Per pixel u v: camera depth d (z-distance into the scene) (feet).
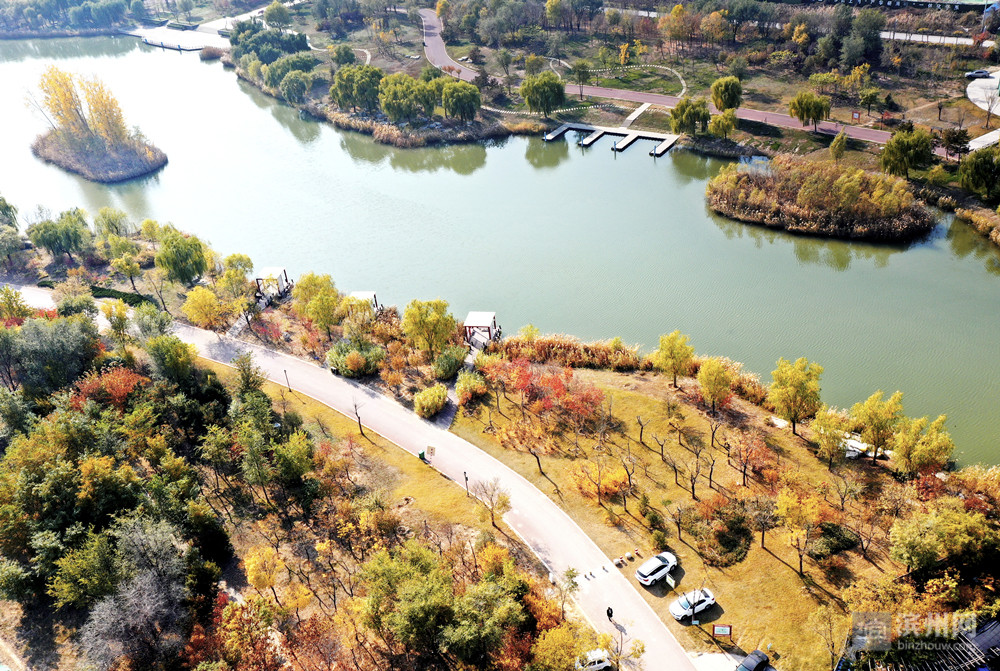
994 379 352.90
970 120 560.20
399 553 264.52
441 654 230.48
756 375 356.38
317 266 507.30
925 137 483.10
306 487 297.74
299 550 276.21
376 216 567.59
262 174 653.71
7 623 254.68
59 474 275.18
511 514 285.02
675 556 257.34
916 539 227.20
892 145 492.95
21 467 286.46
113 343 409.90
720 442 312.71
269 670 225.35
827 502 272.10
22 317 417.90
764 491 281.33
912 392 348.59
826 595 235.81
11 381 375.04
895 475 285.02
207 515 266.98
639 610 240.53
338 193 609.01
